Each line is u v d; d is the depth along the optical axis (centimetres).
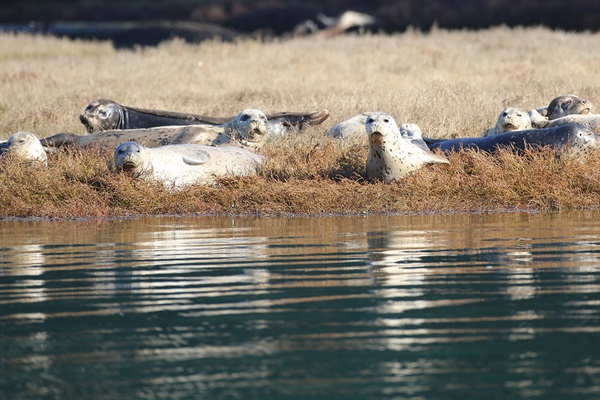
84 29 19788
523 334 2195
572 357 2034
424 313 2381
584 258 3023
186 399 1831
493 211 4338
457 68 9519
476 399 1819
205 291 2658
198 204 4528
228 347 2136
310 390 1875
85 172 4872
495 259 3045
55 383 1923
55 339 2216
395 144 4581
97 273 2945
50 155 5219
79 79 9400
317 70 9825
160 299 2575
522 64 9494
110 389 1889
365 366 2002
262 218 4278
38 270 3019
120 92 8350
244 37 16775
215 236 3697
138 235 3781
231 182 4709
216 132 5519
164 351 2116
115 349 2133
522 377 1928
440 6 19725
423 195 4462
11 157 4975
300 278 2806
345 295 2577
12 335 2252
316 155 5034
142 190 4575
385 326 2277
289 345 2147
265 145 5494
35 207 4522
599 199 4425
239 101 7719
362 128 5588
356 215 4303
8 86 8738
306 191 4466
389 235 3612
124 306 2505
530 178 4512
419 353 2080
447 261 3030
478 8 19188
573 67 9031
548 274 2797
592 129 5222
